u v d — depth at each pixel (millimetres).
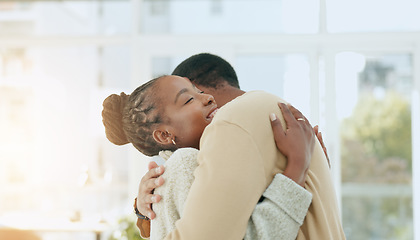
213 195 853
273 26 4562
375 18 4527
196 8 4637
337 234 987
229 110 927
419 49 4449
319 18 4523
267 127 930
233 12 4602
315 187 969
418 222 4398
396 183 4453
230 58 4590
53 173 4688
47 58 4754
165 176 968
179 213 955
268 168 912
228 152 876
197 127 1038
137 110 1075
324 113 4535
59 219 4051
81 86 4730
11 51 4770
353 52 4523
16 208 4688
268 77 4590
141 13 4715
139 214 1116
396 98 4496
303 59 4574
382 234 4469
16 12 4785
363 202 4484
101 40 4711
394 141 4477
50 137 4719
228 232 848
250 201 869
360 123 4512
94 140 4684
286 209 886
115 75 4715
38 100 4742
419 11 4492
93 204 4637
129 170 4621
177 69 1249
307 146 949
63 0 4750
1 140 4734
